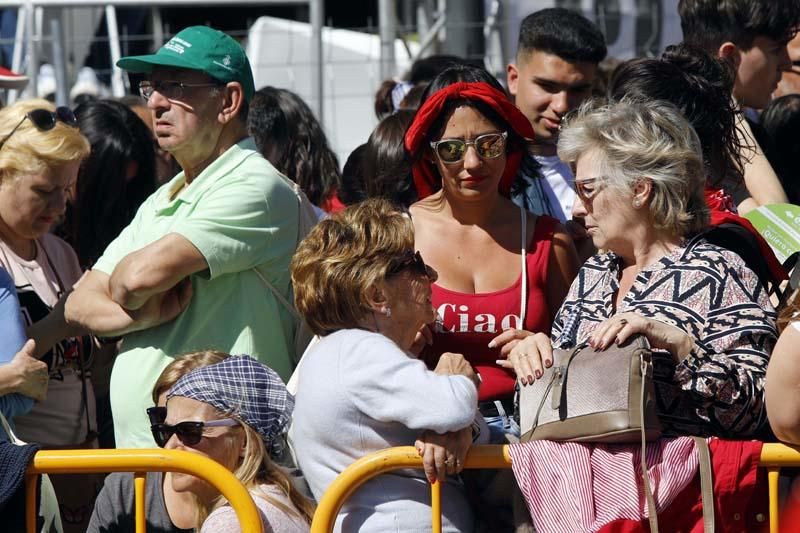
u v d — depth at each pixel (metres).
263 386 13.00
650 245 12.65
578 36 19.22
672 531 11.76
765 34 17.39
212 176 15.40
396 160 16.66
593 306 13.01
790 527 11.98
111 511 13.75
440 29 28.36
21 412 14.59
